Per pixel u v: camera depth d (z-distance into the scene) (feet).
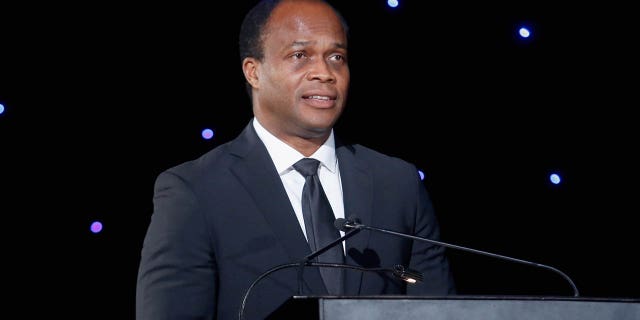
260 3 16.89
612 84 28.12
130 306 26.30
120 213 26.30
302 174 16.28
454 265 28.50
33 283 25.89
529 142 28.35
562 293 28.55
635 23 27.68
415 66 27.78
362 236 16.10
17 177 25.67
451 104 28.07
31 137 25.67
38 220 25.93
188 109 26.35
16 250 25.82
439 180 28.19
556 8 27.78
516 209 28.53
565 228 28.60
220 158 16.40
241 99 26.40
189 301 15.03
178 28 26.25
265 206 15.78
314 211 15.85
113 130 26.12
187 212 15.55
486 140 28.27
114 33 25.95
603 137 28.40
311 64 16.02
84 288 26.16
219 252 15.48
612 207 28.58
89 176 26.09
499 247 28.55
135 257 26.35
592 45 27.96
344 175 16.79
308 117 15.93
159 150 26.30
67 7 25.67
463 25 27.81
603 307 10.76
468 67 27.96
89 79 25.89
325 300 10.67
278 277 15.31
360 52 27.58
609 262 28.63
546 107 28.30
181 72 26.30
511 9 27.81
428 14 27.71
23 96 25.50
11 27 25.32
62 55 25.70
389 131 27.76
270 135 16.66
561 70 28.09
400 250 16.40
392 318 10.64
